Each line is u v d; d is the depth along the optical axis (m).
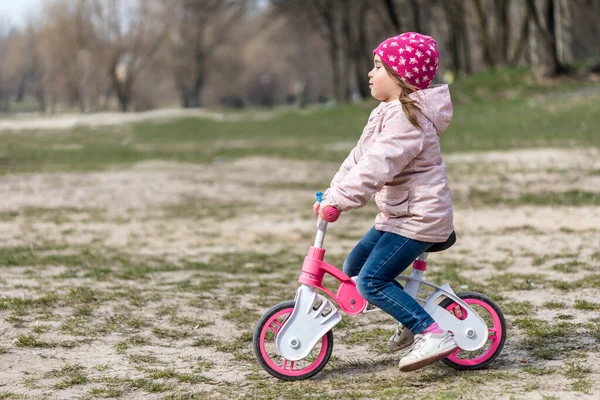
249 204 15.15
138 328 6.25
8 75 131.62
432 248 4.67
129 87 88.94
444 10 53.19
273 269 9.17
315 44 108.31
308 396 4.49
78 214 13.75
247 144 30.80
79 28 85.19
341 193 4.47
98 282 8.16
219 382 4.86
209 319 6.56
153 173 19.66
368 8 57.34
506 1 45.81
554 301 6.78
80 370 5.12
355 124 38.50
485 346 5.13
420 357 4.62
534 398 4.24
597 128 25.41
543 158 19.64
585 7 52.22
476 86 38.44
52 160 24.03
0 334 5.93
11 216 13.38
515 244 10.18
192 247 10.88
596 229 10.89
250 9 71.94
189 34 89.12
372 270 4.62
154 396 4.59
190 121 47.25
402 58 4.55
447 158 21.34
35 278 8.31
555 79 37.41
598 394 4.30
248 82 117.00
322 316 4.83
